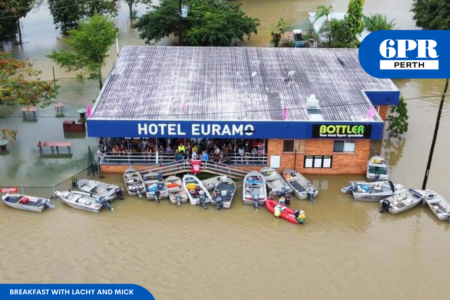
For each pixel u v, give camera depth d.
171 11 68.19
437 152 47.03
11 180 41.62
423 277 32.38
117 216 37.84
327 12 71.50
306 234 36.16
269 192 40.19
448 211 37.59
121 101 43.78
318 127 40.47
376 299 30.59
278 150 42.25
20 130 50.00
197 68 50.47
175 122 40.62
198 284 31.50
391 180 42.44
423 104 56.91
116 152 42.78
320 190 41.16
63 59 55.44
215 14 68.25
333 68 51.16
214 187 40.94
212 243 35.12
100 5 79.69
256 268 32.88
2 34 74.31
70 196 39.06
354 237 35.97
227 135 41.06
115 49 71.56
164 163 42.38
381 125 40.38
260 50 55.16
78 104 55.66
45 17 89.62
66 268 32.75
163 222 37.25
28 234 35.81
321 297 30.66
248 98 44.66
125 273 32.38
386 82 48.25
